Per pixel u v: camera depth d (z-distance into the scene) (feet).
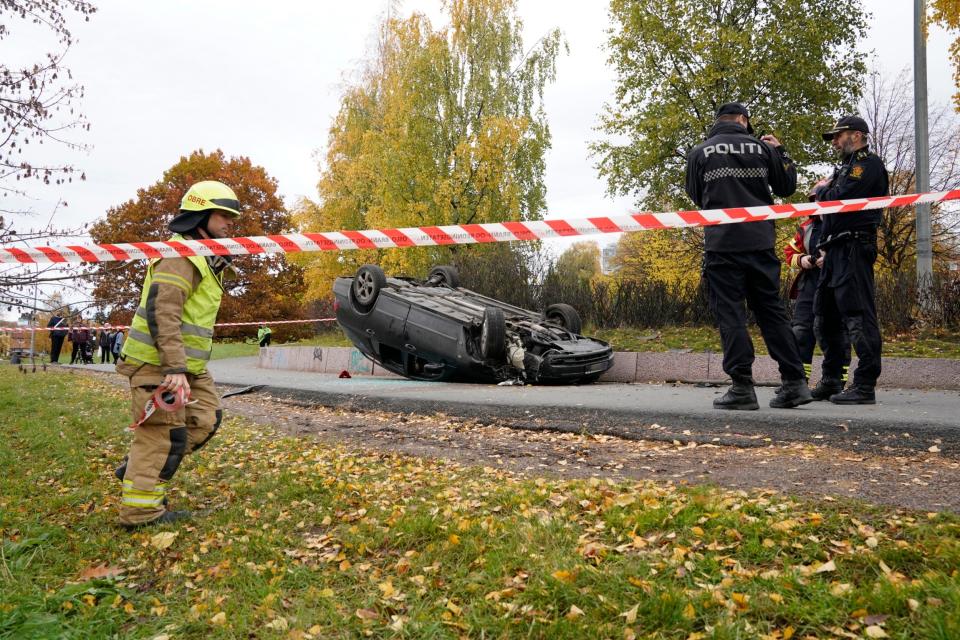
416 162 82.94
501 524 10.98
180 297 12.48
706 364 33.50
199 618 8.74
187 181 130.31
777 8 63.41
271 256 132.46
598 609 7.96
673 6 64.44
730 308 19.79
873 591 7.67
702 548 9.57
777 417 18.31
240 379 45.06
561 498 12.38
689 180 20.43
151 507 12.64
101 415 27.58
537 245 50.80
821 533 9.73
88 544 11.68
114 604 9.18
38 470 17.85
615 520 10.75
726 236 19.47
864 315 20.67
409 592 9.04
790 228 65.16
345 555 10.66
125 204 124.88
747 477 13.29
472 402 25.12
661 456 16.17
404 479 15.10
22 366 62.13
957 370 26.61
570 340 35.63
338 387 34.78
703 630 7.47
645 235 79.77
